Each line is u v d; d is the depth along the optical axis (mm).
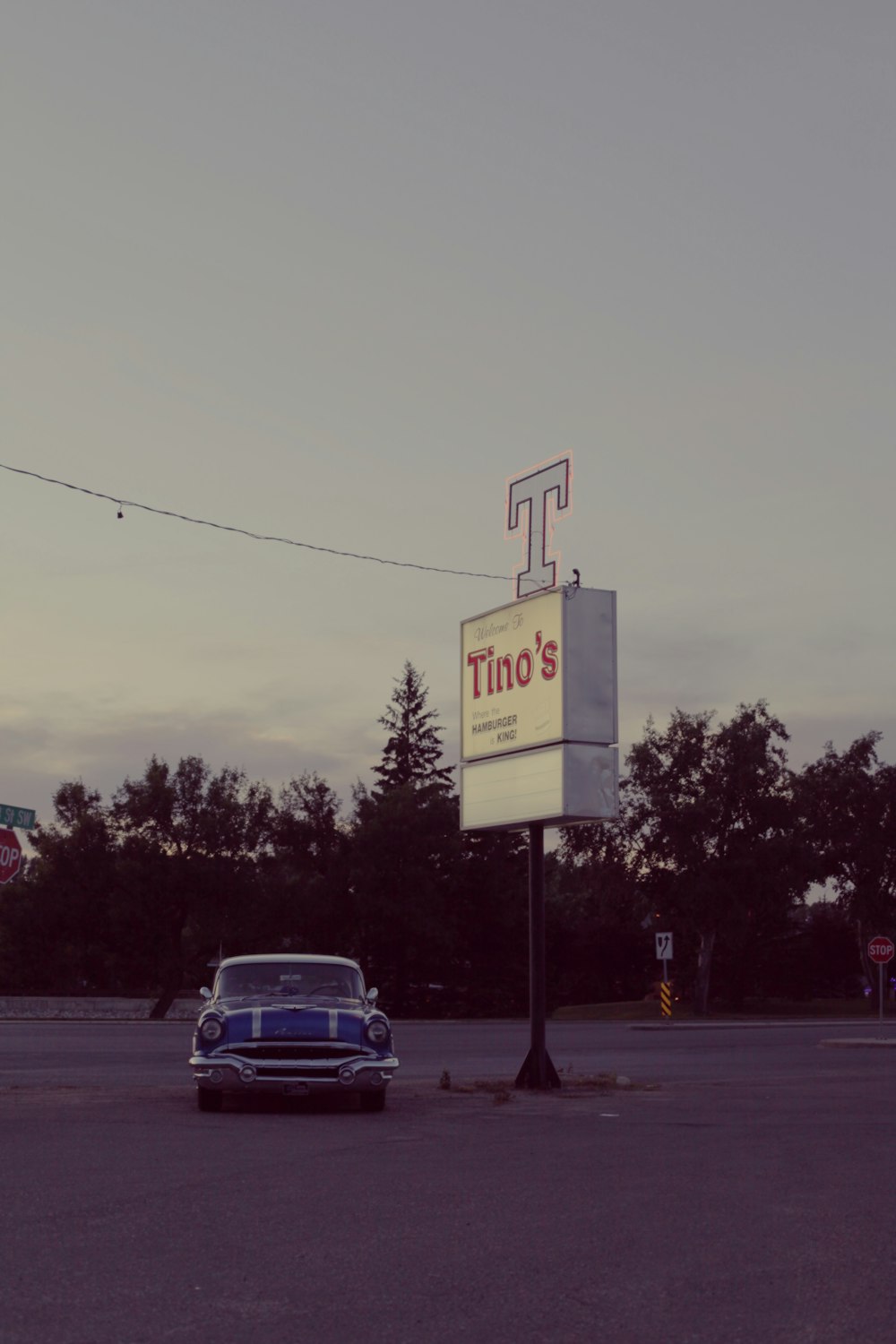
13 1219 8797
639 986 87375
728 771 67062
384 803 76250
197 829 66375
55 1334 6035
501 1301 6805
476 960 82500
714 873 66000
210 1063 15977
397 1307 6648
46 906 68375
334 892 74438
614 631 20594
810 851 67875
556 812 20031
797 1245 8320
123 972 69750
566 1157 12516
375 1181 10820
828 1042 34312
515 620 21469
